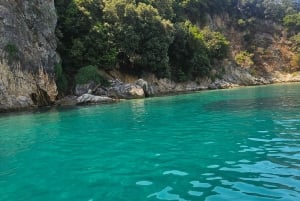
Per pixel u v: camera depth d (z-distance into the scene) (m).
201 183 8.67
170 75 56.00
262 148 12.38
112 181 9.14
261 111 23.59
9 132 18.70
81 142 15.01
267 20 98.62
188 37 61.38
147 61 51.56
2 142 15.80
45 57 36.16
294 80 85.94
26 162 11.77
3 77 31.11
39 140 15.94
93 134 16.94
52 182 9.30
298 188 8.07
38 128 19.75
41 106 34.53
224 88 62.19
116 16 49.66
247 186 8.31
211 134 15.66
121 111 27.00
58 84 38.66
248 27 94.56
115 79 47.22
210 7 89.44
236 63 78.94
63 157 12.29
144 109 27.91
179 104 31.20
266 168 9.80
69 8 45.72
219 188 8.23
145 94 45.19
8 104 30.98
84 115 25.14
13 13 33.00
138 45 50.75
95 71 41.59
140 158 11.60
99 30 45.88
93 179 9.41
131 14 50.72
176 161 11.01
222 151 12.16
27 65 33.66
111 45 47.25
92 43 45.22
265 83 78.19
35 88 34.25
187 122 19.78
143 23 52.09
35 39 35.34
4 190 8.80
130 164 10.86
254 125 17.72
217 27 89.62
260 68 88.81
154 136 15.73
